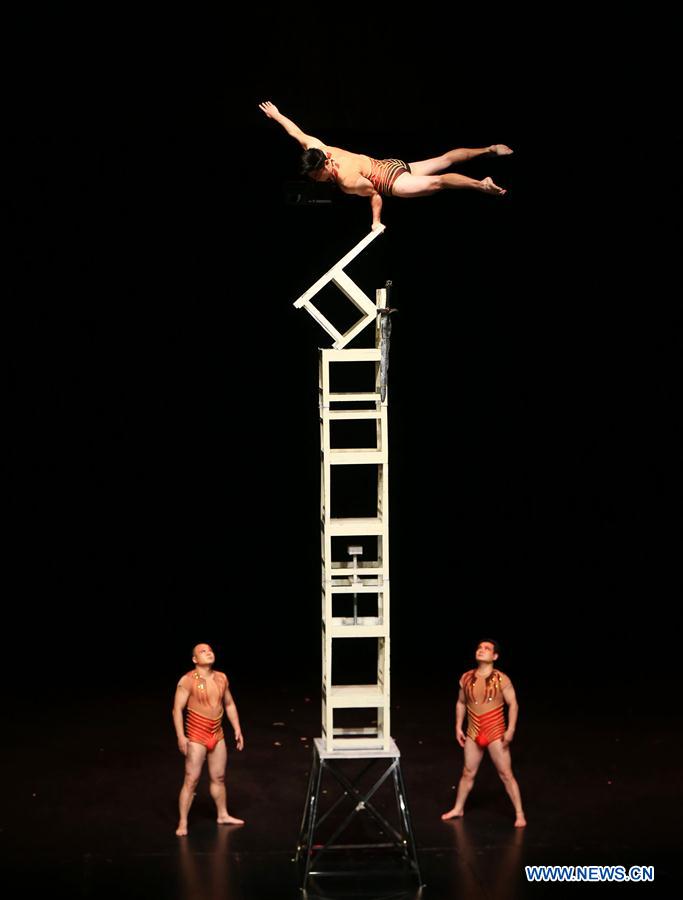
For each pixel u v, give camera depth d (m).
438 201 13.01
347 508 13.98
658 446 13.70
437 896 7.45
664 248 12.95
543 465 13.91
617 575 13.83
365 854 8.01
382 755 7.80
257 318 13.36
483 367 13.67
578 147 11.56
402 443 13.96
